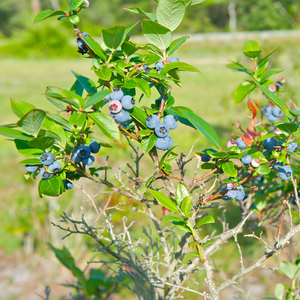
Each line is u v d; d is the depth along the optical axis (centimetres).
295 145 156
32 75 2284
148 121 142
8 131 135
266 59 204
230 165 148
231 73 2066
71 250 502
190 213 149
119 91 141
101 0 4728
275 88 217
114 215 487
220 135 934
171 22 156
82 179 504
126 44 145
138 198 169
